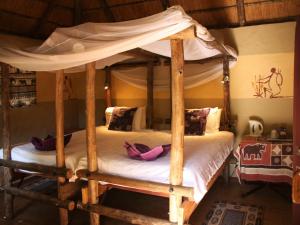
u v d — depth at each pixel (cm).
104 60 413
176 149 244
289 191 395
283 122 427
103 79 566
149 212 339
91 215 292
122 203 364
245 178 371
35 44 479
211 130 430
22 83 470
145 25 220
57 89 301
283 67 422
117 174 283
